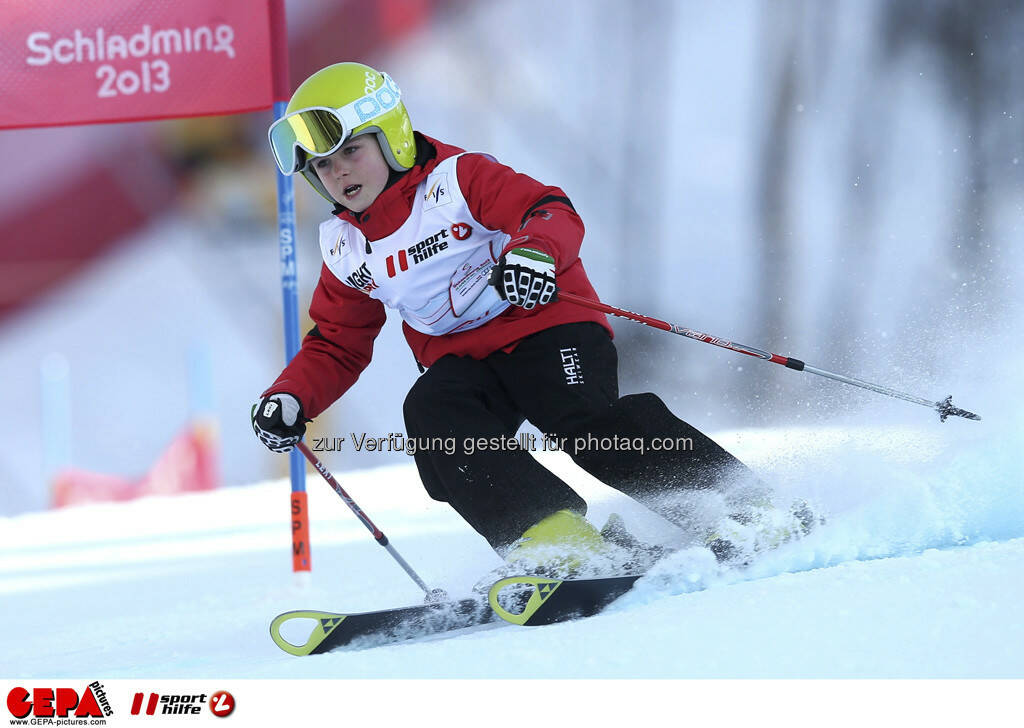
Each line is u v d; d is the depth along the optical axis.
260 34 16.89
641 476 11.17
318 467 12.07
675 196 62.31
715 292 60.22
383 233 11.58
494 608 9.70
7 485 55.44
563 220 11.03
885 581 8.97
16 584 21.20
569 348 11.44
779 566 10.37
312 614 9.93
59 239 59.06
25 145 58.88
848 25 62.28
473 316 11.63
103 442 57.03
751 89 62.81
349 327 12.51
